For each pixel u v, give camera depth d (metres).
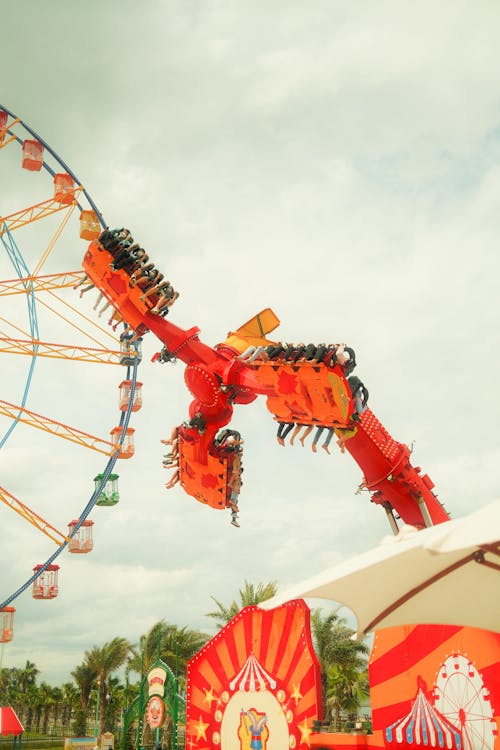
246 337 18.98
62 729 95.75
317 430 15.68
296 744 13.38
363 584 5.54
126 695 50.69
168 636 49.53
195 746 14.90
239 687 14.64
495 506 4.23
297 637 14.10
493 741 10.32
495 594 5.78
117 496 33.22
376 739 12.12
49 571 30.98
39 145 30.61
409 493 16.12
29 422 30.28
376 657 12.52
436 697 11.41
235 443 19.27
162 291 17.97
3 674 102.19
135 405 33.44
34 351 30.88
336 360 14.64
